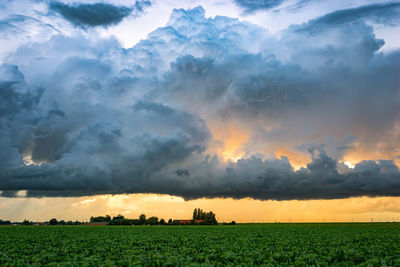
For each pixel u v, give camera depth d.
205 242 43.50
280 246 36.34
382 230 81.75
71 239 51.44
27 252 32.28
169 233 70.94
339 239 47.91
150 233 71.50
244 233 69.19
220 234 64.69
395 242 42.78
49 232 77.44
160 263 24.30
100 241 46.31
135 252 31.56
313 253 29.83
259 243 42.12
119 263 24.42
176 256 27.25
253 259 25.34
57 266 22.72
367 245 39.03
